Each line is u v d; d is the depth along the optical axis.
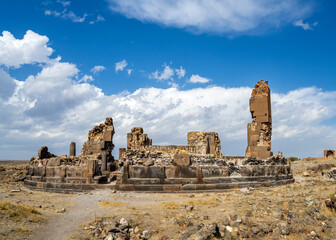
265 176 27.25
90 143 35.16
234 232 13.19
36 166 30.30
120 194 23.33
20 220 13.95
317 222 13.58
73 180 26.53
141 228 14.26
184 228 13.98
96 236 13.45
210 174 25.47
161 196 22.45
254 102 37.00
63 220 15.28
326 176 27.94
